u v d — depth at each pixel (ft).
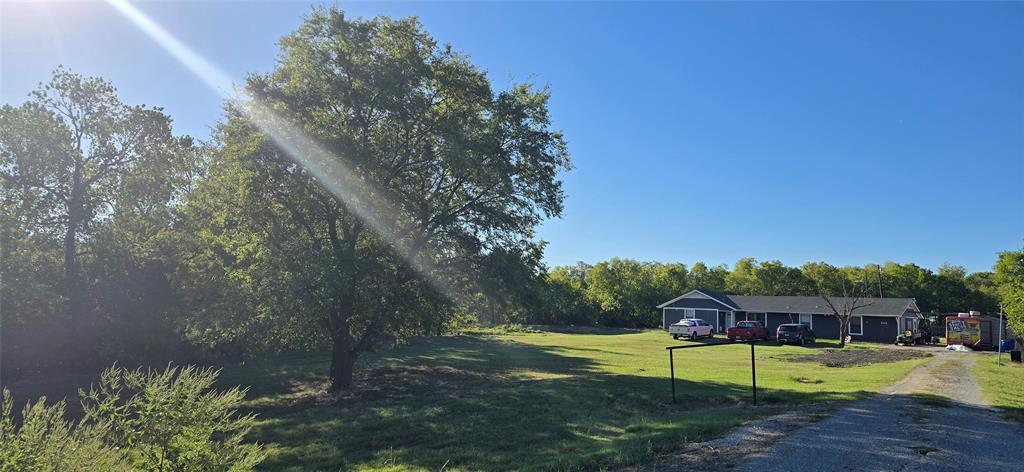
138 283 74.18
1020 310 81.61
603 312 213.05
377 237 54.34
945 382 52.06
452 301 58.13
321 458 30.48
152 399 14.96
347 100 51.34
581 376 62.75
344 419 40.73
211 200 53.47
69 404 52.21
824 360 88.84
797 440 25.70
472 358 88.07
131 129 81.10
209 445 15.48
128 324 72.79
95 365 75.15
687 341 139.33
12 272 68.08
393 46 55.62
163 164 82.74
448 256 59.82
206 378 16.67
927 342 142.41
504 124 58.90
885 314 150.51
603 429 35.40
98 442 15.11
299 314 49.44
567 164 63.46
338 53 52.31
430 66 56.24
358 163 48.96
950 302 231.30
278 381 64.90
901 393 43.24
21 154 72.49
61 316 71.20
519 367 76.38
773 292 237.66
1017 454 23.62
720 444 25.31
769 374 64.39
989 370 67.62
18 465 13.35
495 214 56.75
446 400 47.62
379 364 78.84
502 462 27.68
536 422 38.32
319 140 48.85
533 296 58.34
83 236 77.25
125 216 79.82
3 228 68.69
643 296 209.97
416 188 56.13
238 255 50.90
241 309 50.16
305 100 51.01
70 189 76.54
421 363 80.48
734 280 247.29
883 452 23.49
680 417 35.70
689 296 176.65
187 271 66.13
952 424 29.86
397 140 54.60
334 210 53.01
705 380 57.62
